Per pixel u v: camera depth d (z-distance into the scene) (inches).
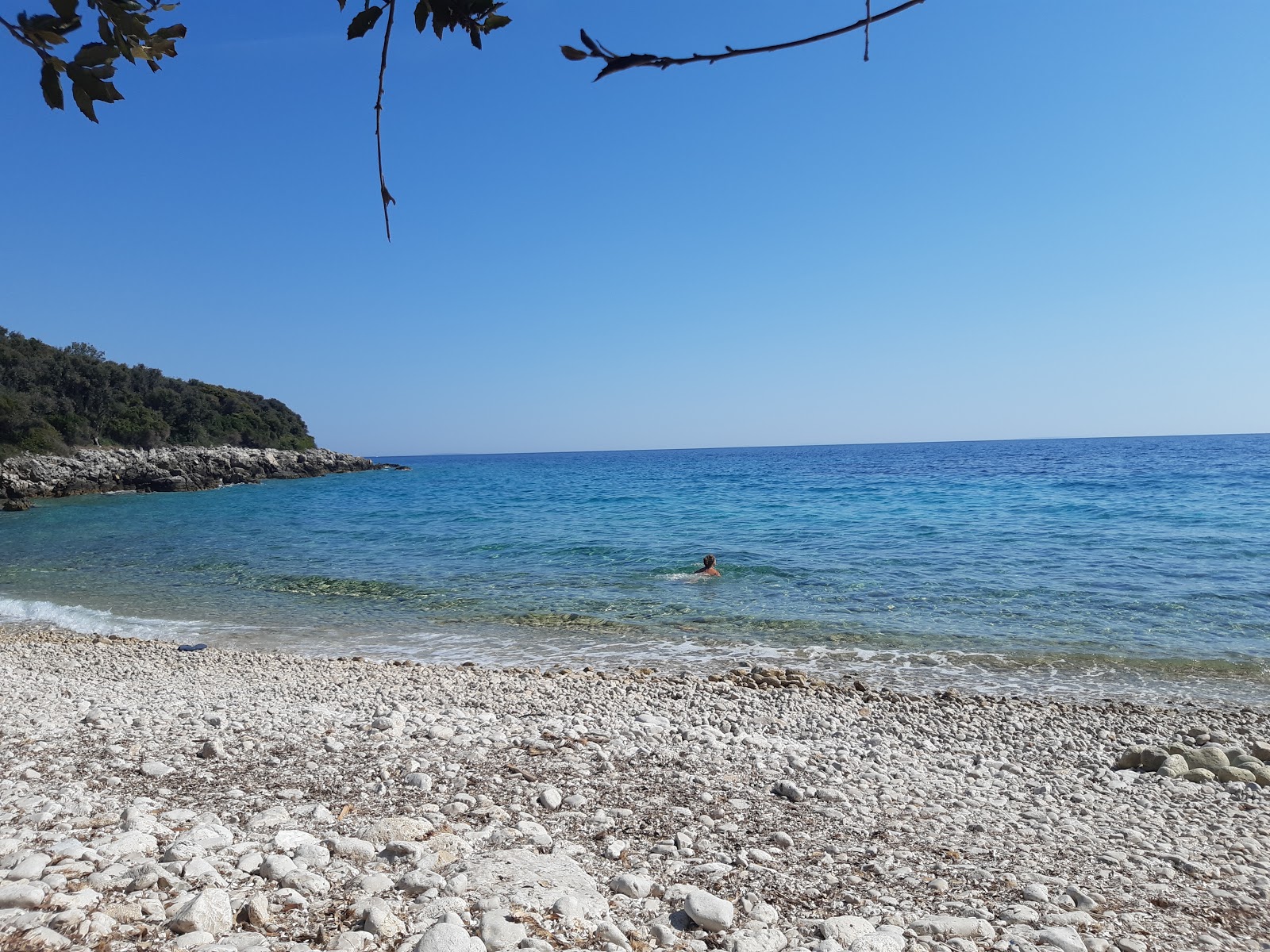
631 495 2229.3
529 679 476.4
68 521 1705.2
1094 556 924.6
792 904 179.6
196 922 136.7
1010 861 216.2
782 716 403.5
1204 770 317.1
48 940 125.4
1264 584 751.1
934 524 1280.8
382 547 1172.5
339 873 172.4
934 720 407.5
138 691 410.0
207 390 4156.0
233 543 1251.2
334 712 354.0
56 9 64.1
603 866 192.7
